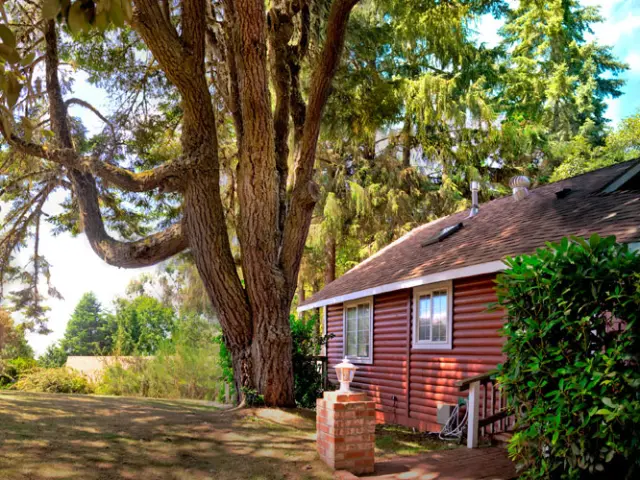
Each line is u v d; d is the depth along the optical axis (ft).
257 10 30.66
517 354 17.89
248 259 33.55
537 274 17.54
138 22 30.55
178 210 49.08
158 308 137.80
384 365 43.32
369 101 44.09
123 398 43.47
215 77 44.01
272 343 33.30
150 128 43.65
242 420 29.84
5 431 23.82
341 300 46.32
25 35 37.63
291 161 44.86
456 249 36.45
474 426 26.81
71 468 19.93
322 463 22.63
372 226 77.71
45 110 40.70
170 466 21.52
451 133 79.92
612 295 15.75
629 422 15.08
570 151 87.15
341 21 32.35
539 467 17.93
